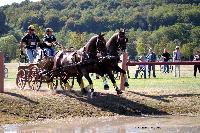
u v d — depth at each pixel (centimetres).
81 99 2130
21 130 1669
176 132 1595
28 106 1994
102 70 2205
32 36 2431
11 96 2078
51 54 2403
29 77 2384
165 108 2128
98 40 2166
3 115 1892
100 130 1662
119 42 2222
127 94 2259
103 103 2103
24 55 2458
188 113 2092
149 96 2259
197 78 3291
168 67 4128
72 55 2234
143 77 3653
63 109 2006
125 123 1812
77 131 1648
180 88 2492
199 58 3647
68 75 2295
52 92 2247
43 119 1895
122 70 2242
